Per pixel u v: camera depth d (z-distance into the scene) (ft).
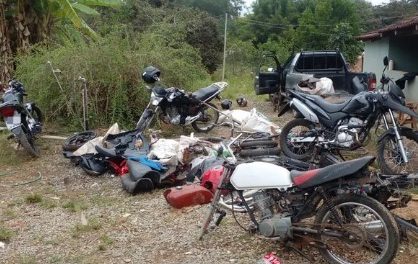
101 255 14.20
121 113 31.94
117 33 34.96
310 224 12.80
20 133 24.29
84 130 30.12
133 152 22.03
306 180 12.52
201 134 30.60
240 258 13.62
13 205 18.49
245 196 13.78
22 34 38.96
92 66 31.83
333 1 120.88
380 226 12.25
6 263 13.80
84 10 43.57
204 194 17.62
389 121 22.08
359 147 21.58
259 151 22.72
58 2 39.29
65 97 31.32
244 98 46.03
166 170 20.13
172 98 28.09
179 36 40.22
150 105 27.81
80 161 22.94
